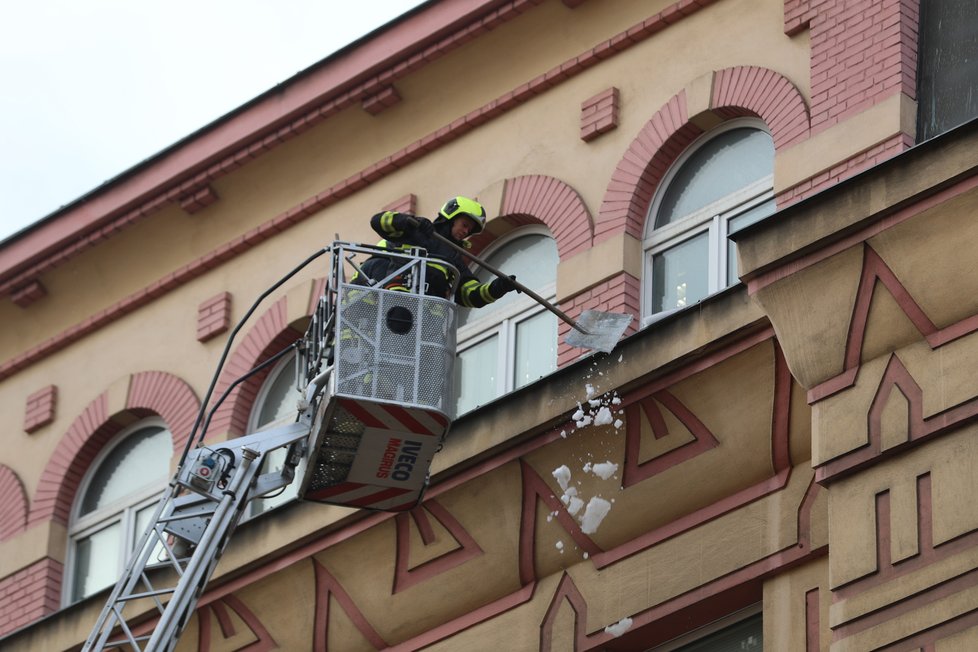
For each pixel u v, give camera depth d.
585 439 30.91
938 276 26.89
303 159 38.09
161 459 39.56
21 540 40.06
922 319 26.98
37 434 41.00
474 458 31.73
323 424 28.55
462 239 30.08
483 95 36.03
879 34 31.03
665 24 34.03
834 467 27.05
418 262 29.25
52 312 41.50
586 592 30.72
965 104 29.97
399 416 28.44
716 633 29.84
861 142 30.44
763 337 29.25
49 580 39.47
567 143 34.59
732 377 29.66
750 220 32.25
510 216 34.91
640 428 30.52
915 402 26.70
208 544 29.41
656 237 33.16
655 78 33.88
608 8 34.72
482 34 35.78
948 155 26.94
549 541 31.22
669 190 33.44
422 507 32.47
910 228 27.14
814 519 28.62
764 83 32.19
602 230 33.41
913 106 30.44
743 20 33.09
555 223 34.06
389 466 29.11
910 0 31.19
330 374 28.88
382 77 36.72
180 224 39.66
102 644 29.89
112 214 39.91
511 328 34.78
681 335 30.00
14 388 41.78
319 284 37.34
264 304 38.16
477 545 31.89
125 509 39.50
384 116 37.09
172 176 39.09
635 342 30.48
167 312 39.81
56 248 40.78
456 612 32.16
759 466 29.50
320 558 33.47
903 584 25.89
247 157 38.31
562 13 35.12
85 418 40.16
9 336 41.91
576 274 33.34
